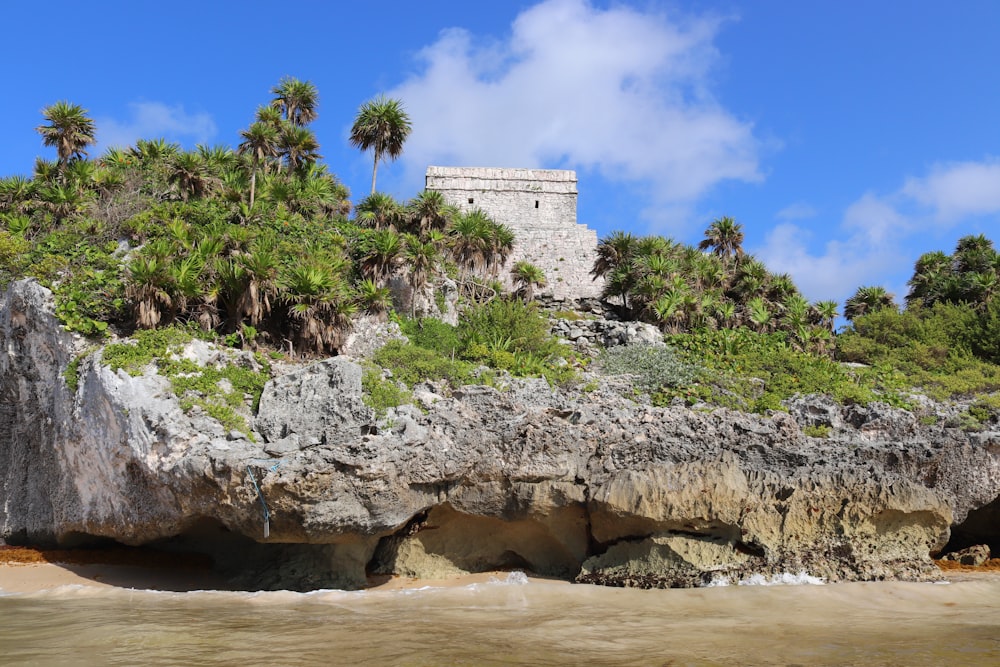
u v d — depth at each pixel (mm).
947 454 25594
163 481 20609
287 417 21578
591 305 43094
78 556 24859
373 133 40594
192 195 35562
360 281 31328
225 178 38469
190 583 22938
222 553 24625
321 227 35719
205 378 22219
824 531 22688
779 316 41938
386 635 15758
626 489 22219
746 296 43062
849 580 21859
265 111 43594
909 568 22359
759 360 32531
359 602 19750
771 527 22469
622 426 23609
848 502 22688
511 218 53875
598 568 22672
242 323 26422
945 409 29109
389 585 22391
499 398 23188
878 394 29500
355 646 14703
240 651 14203
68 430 23203
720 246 48031
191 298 25562
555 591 21219
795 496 22547
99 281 25984
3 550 25594
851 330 42375
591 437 23188
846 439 25188
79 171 36250
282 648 14469
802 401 27484
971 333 38469
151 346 22594
